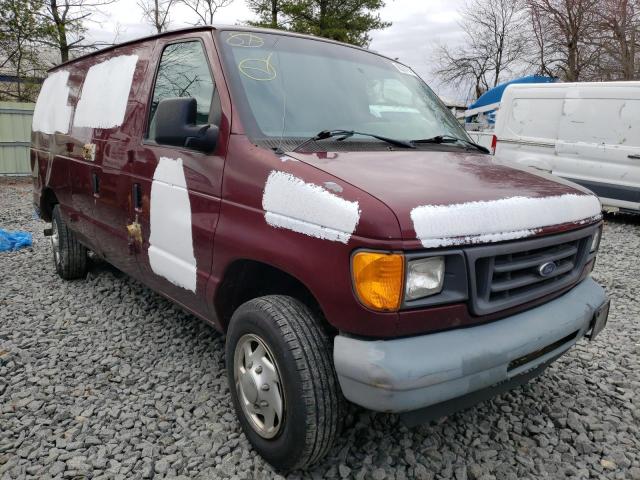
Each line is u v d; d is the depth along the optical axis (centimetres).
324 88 311
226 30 309
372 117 317
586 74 2475
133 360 361
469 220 211
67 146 461
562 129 1015
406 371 199
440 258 205
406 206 203
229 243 258
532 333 231
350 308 206
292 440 230
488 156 319
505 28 3288
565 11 2517
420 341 208
